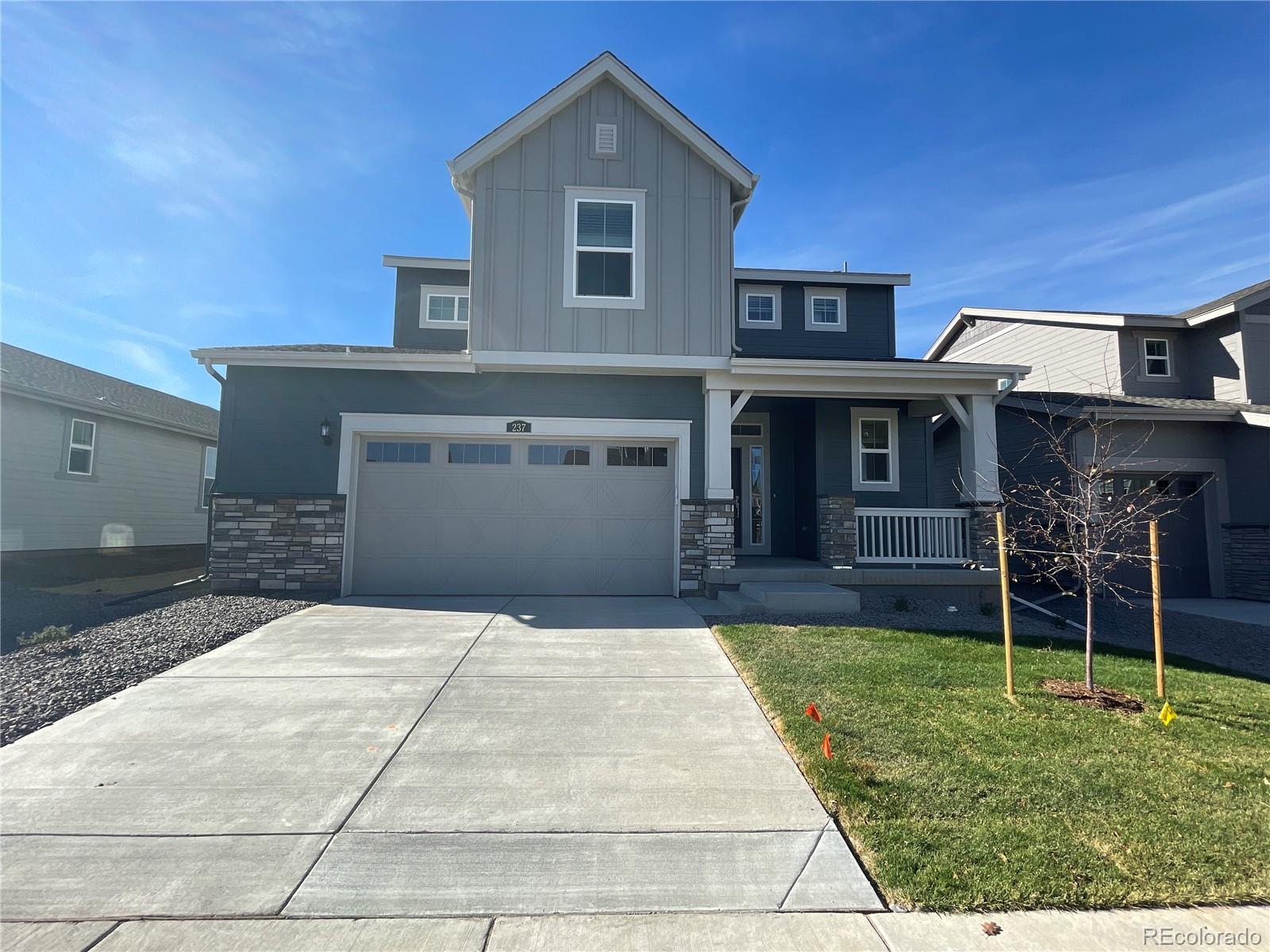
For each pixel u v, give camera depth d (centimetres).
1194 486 1224
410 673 560
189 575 1469
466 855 299
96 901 265
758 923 259
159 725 442
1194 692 525
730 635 679
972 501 981
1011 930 256
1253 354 1269
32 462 1261
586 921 259
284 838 311
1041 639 711
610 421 987
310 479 951
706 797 353
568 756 401
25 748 404
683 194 1012
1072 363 1477
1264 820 329
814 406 1178
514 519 980
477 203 983
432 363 950
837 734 426
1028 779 366
